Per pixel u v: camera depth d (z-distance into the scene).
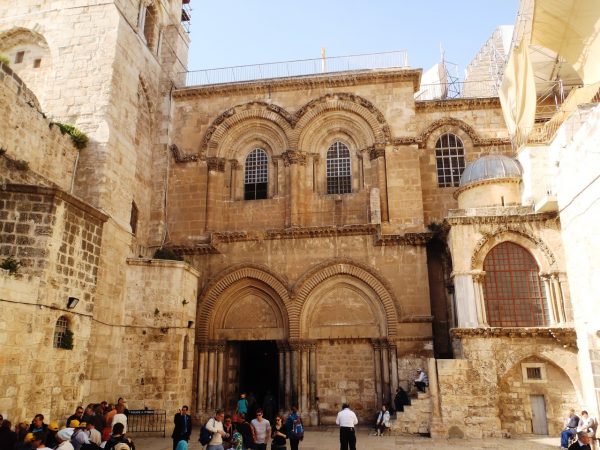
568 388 21.98
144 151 30.34
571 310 22.61
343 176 30.59
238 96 32.06
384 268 27.52
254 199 30.91
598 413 20.16
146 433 22.20
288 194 29.81
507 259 24.05
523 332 22.28
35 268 17.02
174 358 23.69
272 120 31.17
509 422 21.92
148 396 23.05
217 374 27.89
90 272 19.94
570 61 27.52
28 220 17.36
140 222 29.27
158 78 32.38
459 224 24.39
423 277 27.09
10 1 28.00
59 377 17.92
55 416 17.53
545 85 32.41
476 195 26.47
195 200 30.61
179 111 32.38
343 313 27.80
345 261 27.78
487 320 23.31
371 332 27.20
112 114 25.05
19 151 19.67
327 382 27.16
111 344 22.88
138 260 24.67
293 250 28.61
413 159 29.19
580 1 23.91
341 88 31.06
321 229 28.28
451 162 30.67
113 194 24.41
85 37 26.30
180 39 34.72
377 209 28.17
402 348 26.25
